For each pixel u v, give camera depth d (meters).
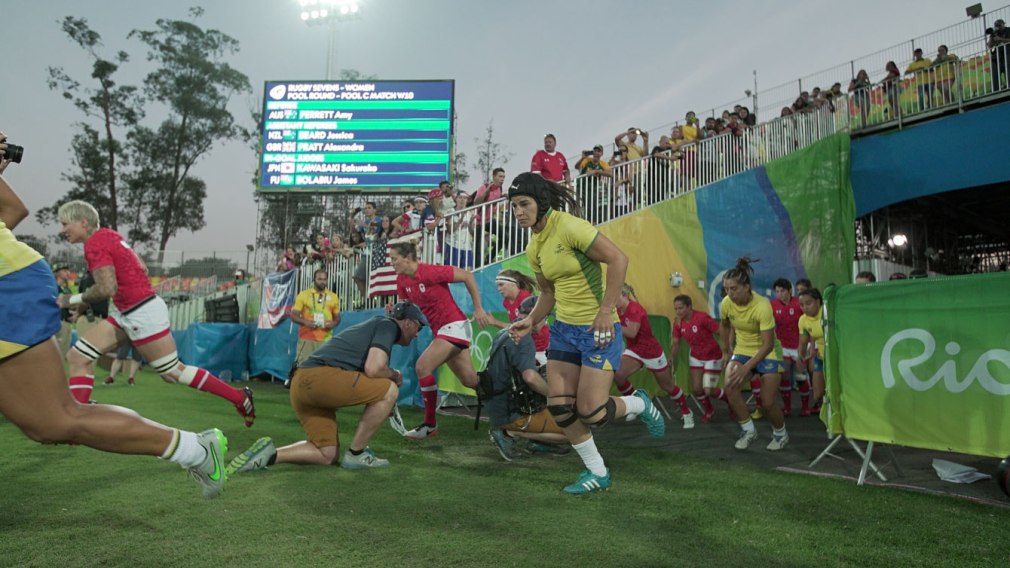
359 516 2.87
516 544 2.50
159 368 4.37
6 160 2.22
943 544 2.53
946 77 13.16
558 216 3.46
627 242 9.77
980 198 15.65
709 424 6.77
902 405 3.66
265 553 2.34
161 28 36.47
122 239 4.49
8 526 2.62
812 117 14.09
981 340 3.38
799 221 12.53
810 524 2.81
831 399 4.07
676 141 12.10
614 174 10.12
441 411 7.68
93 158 35.34
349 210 19.53
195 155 38.19
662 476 3.90
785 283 7.87
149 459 3.99
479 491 3.42
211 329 12.99
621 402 3.95
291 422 6.11
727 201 11.45
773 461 4.56
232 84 37.97
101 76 35.25
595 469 3.50
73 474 3.57
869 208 13.73
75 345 4.65
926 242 17.19
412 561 2.29
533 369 4.54
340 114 18.97
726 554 2.40
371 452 4.10
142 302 4.34
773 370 5.08
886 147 13.66
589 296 3.44
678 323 7.30
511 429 4.52
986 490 3.59
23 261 2.00
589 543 2.52
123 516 2.78
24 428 2.04
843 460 4.53
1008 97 12.38
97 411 2.19
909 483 3.79
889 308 3.79
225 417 6.35
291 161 18.89
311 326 9.48
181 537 2.51
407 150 18.78
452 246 8.69
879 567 2.28
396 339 4.19
